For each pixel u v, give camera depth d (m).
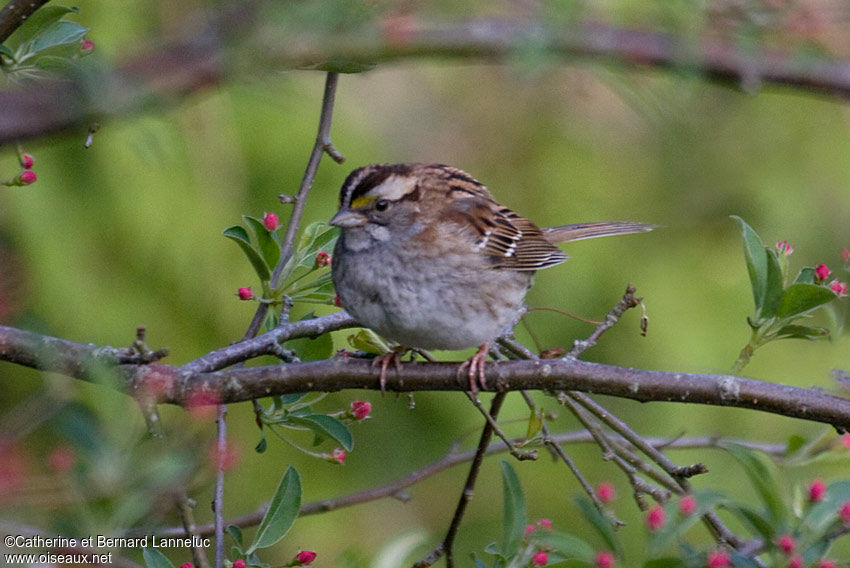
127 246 11.91
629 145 14.62
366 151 12.85
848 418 6.75
